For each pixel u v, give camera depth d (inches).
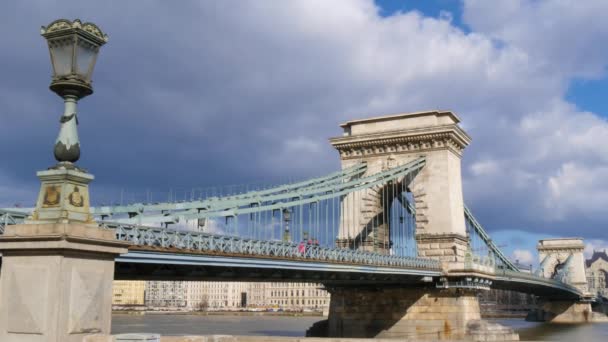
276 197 1964.8
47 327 487.8
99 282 527.8
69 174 523.5
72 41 532.7
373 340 713.0
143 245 1235.2
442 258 3036.4
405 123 3267.7
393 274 2401.6
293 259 1737.2
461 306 2842.0
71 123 538.6
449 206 3080.7
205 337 632.4
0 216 987.3
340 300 3065.9
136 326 6063.0
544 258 7504.9
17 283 503.8
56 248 494.0
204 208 1547.7
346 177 3154.5
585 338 4190.5
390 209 3302.2
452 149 3198.8
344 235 3206.2
